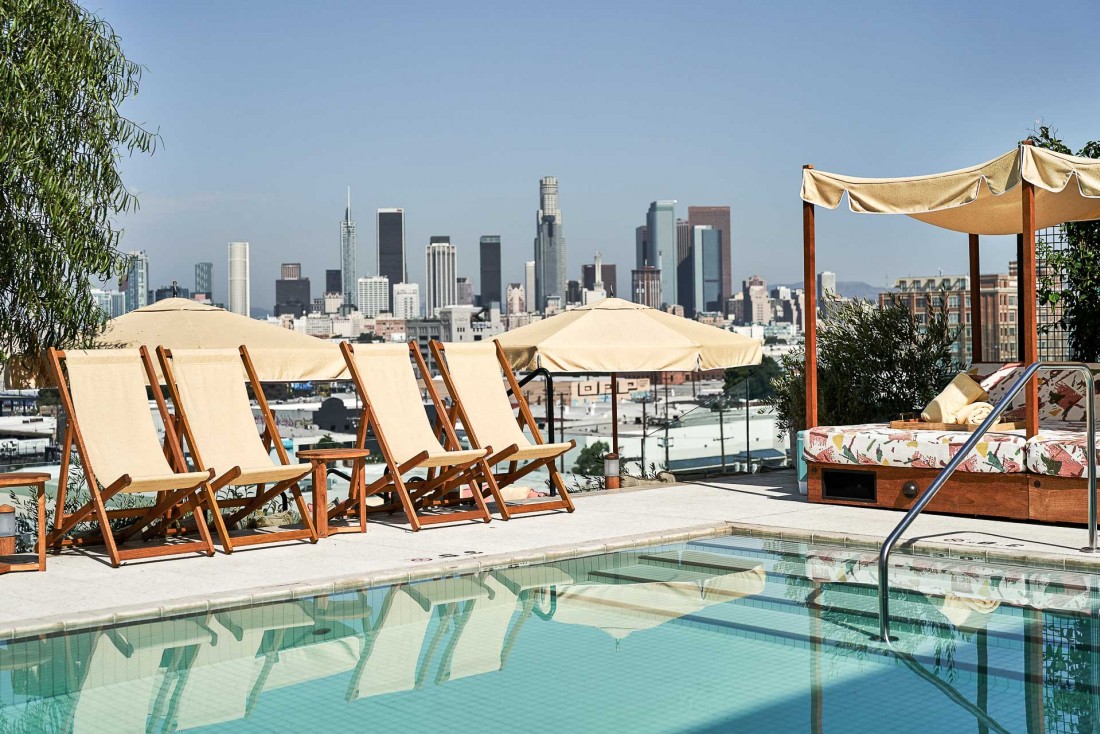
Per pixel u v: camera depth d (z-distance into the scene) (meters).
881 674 3.62
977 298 9.51
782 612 4.61
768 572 5.52
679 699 3.39
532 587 5.23
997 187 6.77
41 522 5.61
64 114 7.32
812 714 3.21
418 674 3.73
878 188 7.40
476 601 4.91
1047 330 10.27
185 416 6.41
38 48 7.07
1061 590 4.97
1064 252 10.00
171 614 4.69
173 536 6.87
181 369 6.76
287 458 6.66
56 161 7.23
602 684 3.57
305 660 3.94
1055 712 3.19
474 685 3.58
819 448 7.59
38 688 3.58
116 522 7.22
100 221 7.55
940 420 7.52
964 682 3.52
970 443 4.43
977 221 8.85
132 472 6.07
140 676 3.74
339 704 3.38
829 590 5.05
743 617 4.52
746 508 7.61
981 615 4.48
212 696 3.48
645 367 8.90
